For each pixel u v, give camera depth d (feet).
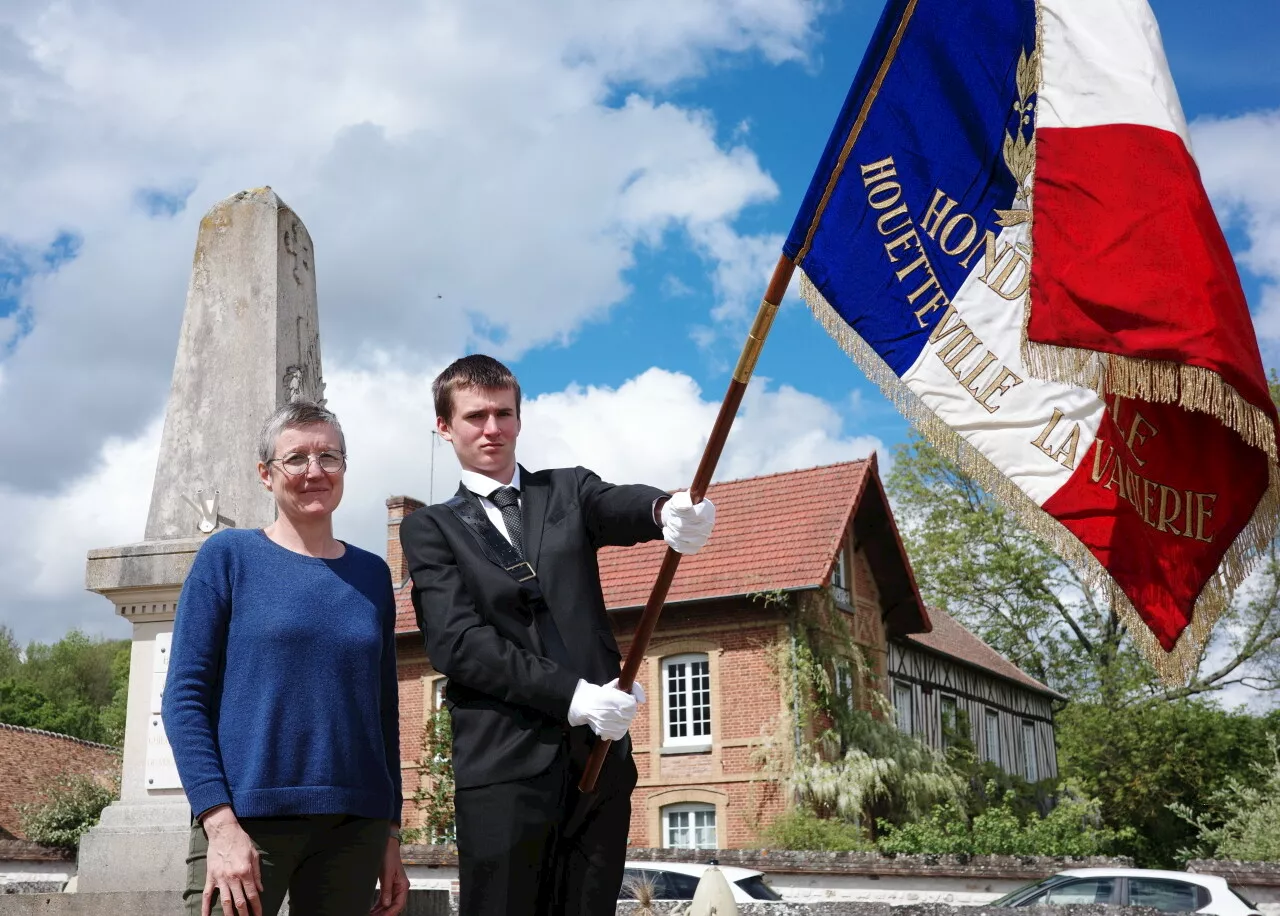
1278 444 12.03
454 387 12.48
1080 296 12.26
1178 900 42.70
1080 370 12.19
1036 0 13.08
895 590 88.84
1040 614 119.75
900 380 13.06
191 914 11.76
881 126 13.23
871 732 75.66
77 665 204.74
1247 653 111.34
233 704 11.75
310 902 11.92
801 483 84.89
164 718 11.44
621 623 81.87
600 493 12.17
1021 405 13.04
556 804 11.18
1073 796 105.70
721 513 85.05
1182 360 11.78
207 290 23.97
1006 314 13.03
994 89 13.12
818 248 13.08
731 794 75.36
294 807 11.52
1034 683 113.80
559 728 11.27
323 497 12.69
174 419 23.31
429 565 11.78
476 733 11.28
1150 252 12.17
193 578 12.04
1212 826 108.99
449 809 70.13
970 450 12.90
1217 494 12.89
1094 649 120.57
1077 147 12.64
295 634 11.98
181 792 20.42
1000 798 96.12
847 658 79.71
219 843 10.89
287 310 23.94
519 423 12.65
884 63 13.05
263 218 24.12
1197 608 12.75
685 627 79.56
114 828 19.79
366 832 12.09
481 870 11.02
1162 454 13.10
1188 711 110.73
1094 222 12.42
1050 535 12.98
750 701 76.33
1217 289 11.95
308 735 11.77
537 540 11.91
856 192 13.15
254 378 23.13
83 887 19.45
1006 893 54.95
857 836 68.54
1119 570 12.88
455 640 11.28
